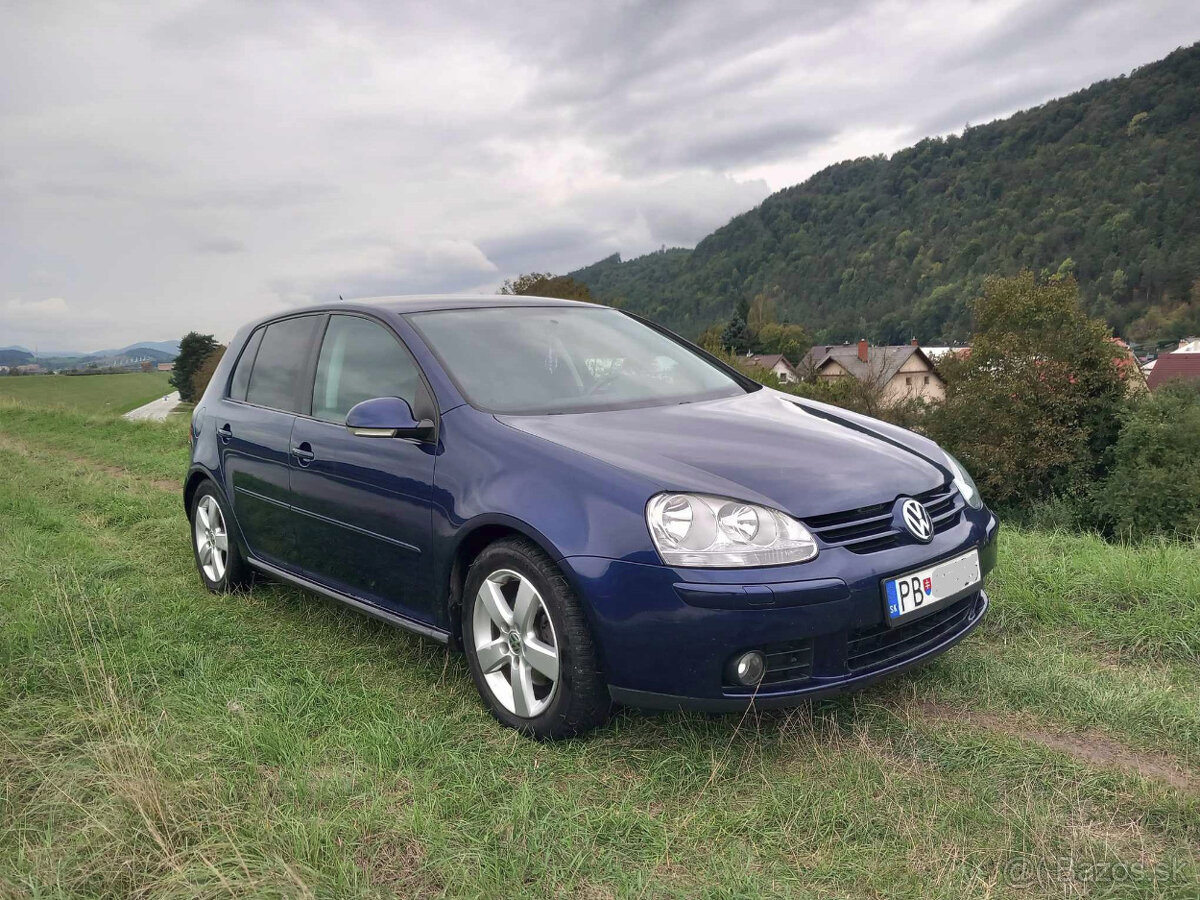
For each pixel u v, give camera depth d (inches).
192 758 100.3
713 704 95.0
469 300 151.5
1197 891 75.0
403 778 97.9
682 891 77.3
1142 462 619.5
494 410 120.2
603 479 102.0
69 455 449.7
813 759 100.6
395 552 124.6
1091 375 679.7
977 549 113.3
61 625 148.6
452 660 133.9
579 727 104.1
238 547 167.0
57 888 76.9
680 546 95.0
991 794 91.8
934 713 112.4
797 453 110.3
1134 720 109.2
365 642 143.1
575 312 158.1
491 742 106.7
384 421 117.7
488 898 76.4
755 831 86.4
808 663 96.4
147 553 211.5
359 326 144.2
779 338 5027.1
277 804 91.1
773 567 94.3
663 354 154.2
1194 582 153.3
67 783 95.1
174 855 80.7
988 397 712.4
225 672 131.3
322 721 113.3
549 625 106.6
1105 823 86.6
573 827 87.1
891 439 125.6
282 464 147.6
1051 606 150.8
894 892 76.2
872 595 97.8
